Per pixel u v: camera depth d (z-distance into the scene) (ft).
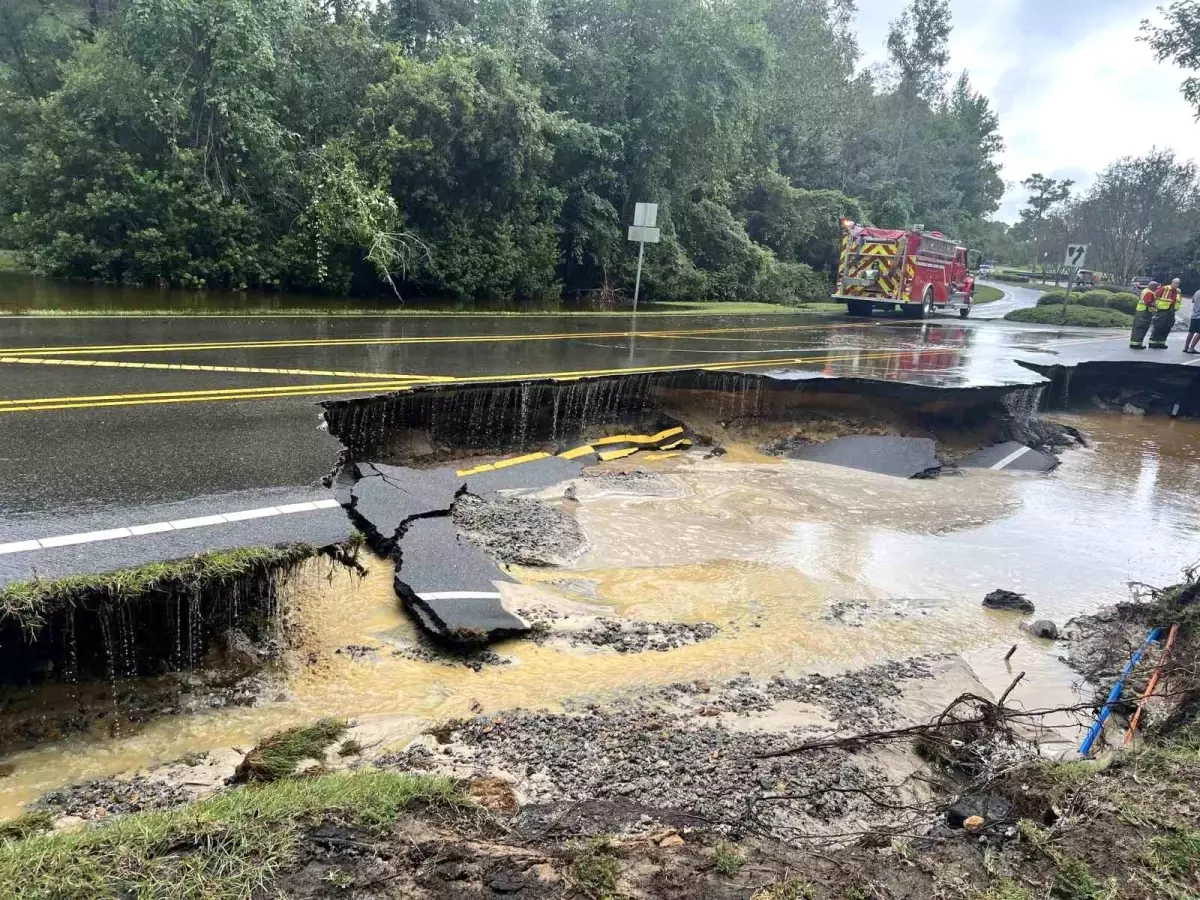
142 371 30.48
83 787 12.09
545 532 23.54
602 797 11.99
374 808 9.65
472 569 19.84
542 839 9.82
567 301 79.87
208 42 56.70
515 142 68.64
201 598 15.06
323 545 17.04
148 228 56.90
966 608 21.84
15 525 16.29
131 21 55.31
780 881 9.02
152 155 58.34
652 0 80.59
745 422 37.37
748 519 27.12
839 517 28.17
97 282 58.39
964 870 9.44
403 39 77.20
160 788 12.17
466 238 69.67
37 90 81.35
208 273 59.21
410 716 14.47
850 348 52.54
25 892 7.77
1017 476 35.17
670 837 10.11
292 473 21.03
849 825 11.61
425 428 29.73
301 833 9.08
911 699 16.49
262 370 31.99
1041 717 16.26
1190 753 12.36
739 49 86.07
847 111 151.64
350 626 17.30
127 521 17.02
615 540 24.21
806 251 121.70
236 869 8.32
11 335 36.01
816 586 22.34
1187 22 79.97
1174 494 34.09
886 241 78.38
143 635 14.57
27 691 13.55
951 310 99.30
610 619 19.13
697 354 44.60
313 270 62.69
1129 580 24.57
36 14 83.82
